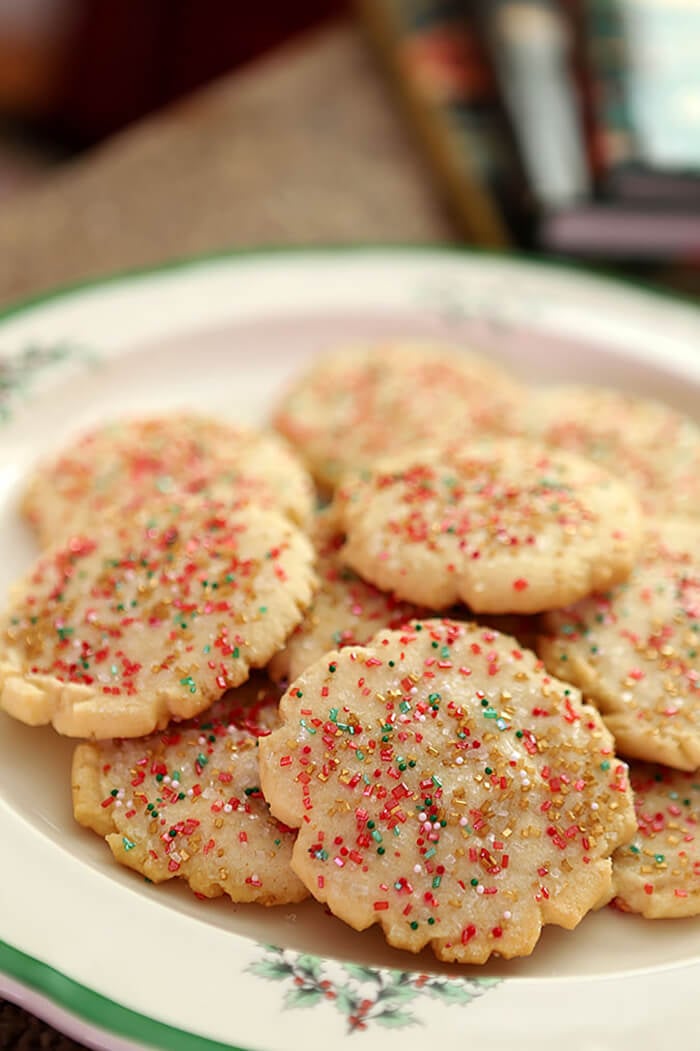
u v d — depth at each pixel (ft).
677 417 1.53
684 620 1.29
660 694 1.25
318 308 1.63
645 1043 1.09
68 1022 1.07
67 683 1.22
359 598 1.31
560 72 1.91
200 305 1.60
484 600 1.26
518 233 1.79
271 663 1.27
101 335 1.55
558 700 1.21
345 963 1.12
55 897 1.13
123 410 1.54
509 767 1.17
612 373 1.62
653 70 1.83
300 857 1.14
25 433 1.49
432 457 1.39
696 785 1.24
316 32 2.71
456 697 1.20
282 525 1.31
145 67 2.86
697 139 1.74
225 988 1.09
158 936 1.12
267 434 1.53
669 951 1.17
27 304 1.56
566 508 1.32
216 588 1.26
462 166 1.86
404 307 1.64
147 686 1.21
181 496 1.36
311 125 2.00
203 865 1.17
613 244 1.77
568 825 1.16
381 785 1.15
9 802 1.21
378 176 1.93
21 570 1.39
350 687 1.20
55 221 1.82
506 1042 1.08
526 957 1.16
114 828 1.19
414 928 1.12
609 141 1.75
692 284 1.82
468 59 1.99
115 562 1.29
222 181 1.90
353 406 1.51
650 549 1.35
